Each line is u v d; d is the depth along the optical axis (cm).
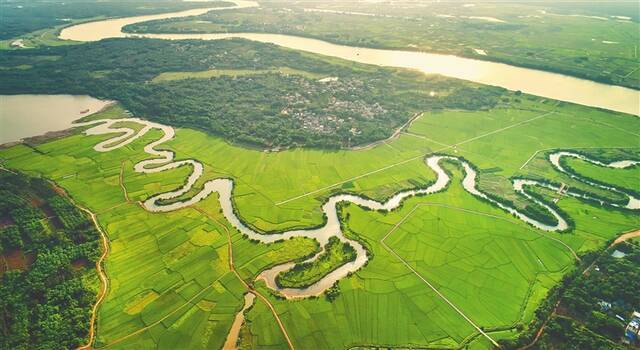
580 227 17388
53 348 12062
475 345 12431
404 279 14675
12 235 16062
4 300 13400
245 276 14650
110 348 12200
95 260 15175
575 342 12400
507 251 16050
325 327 12925
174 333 12669
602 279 14550
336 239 16312
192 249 15825
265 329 12812
